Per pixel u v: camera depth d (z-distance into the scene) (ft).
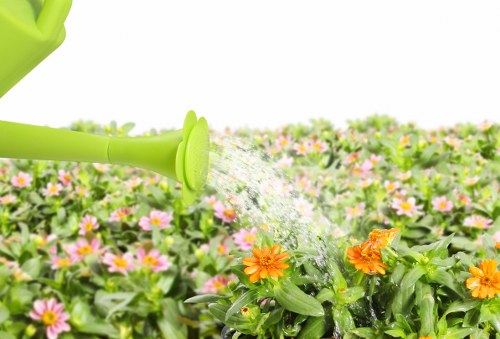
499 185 6.23
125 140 3.31
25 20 3.10
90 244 5.03
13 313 4.58
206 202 5.66
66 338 4.57
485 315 3.16
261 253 3.27
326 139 7.73
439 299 3.27
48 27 3.17
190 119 3.30
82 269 4.87
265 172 3.94
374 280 3.27
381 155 7.13
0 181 6.35
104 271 4.90
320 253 3.51
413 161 6.79
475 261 3.55
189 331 4.85
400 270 3.29
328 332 3.32
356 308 3.34
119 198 5.84
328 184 6.38
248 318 3.30
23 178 6.05
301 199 5.01
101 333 4.61
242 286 3.45
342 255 3.58
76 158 3.32
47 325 4.52
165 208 5.62
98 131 7.72
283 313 3.36
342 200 5.95
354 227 5.51
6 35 3.05
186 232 5.42
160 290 4.78
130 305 4.72
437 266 3.26
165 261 4.87
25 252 5.08
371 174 6.54
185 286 4.93
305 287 3.43
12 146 3.29
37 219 5.82
